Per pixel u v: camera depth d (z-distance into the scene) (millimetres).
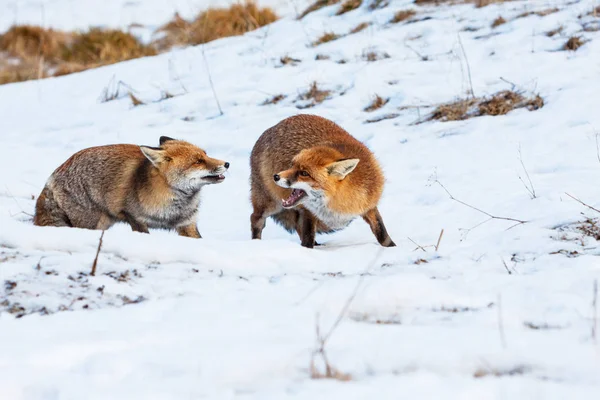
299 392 5816
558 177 13859
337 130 13047
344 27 26484
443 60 21703
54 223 12922
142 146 11977
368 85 21125
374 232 12219
